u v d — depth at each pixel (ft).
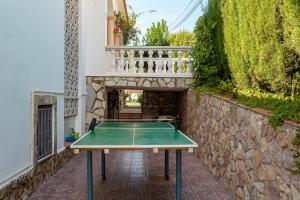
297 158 9.24
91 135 16.33
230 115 16.93
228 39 20.29
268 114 11.66
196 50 27.91
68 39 25.53
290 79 13.23
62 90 23.13
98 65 33.53
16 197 15.01
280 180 10.50
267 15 13.66
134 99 105.60
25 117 16.25
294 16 11.22
